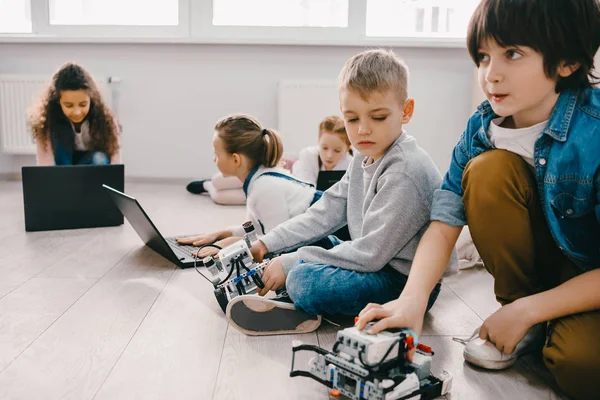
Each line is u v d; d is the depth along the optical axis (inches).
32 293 51.8
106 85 120.7
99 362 38.0
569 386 33.2
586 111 35.2
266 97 124.6
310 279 43.1
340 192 52.3
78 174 77.4
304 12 125.3
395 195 43.0
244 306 42.9
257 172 61.7
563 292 34.9
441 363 38.5
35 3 124.0
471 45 35.3
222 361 38.3
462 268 61.3
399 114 44.8
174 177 126.6
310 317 44.0
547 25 32.0
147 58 123.1
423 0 125.0
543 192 37.0
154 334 42.8
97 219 79.2
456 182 41.3
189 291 52.7
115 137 94.7
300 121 121.6
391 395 29.8
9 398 33.3
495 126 39.0
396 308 33.8
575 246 36.9
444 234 39.7
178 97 124.5
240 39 120.4
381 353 30.6
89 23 125.6
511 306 36.4
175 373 36.5
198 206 98.1
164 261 62.6
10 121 121.7
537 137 36.9
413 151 44.5
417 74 123.8
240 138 60.9
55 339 41.7
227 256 46.0
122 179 79.8
